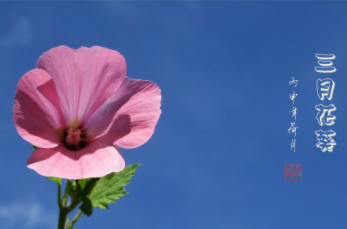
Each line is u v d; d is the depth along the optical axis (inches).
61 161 21.8
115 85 22.8
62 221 21.8
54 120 22.4
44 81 22.0
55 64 22.1
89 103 22.8
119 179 22.5
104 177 22.6
